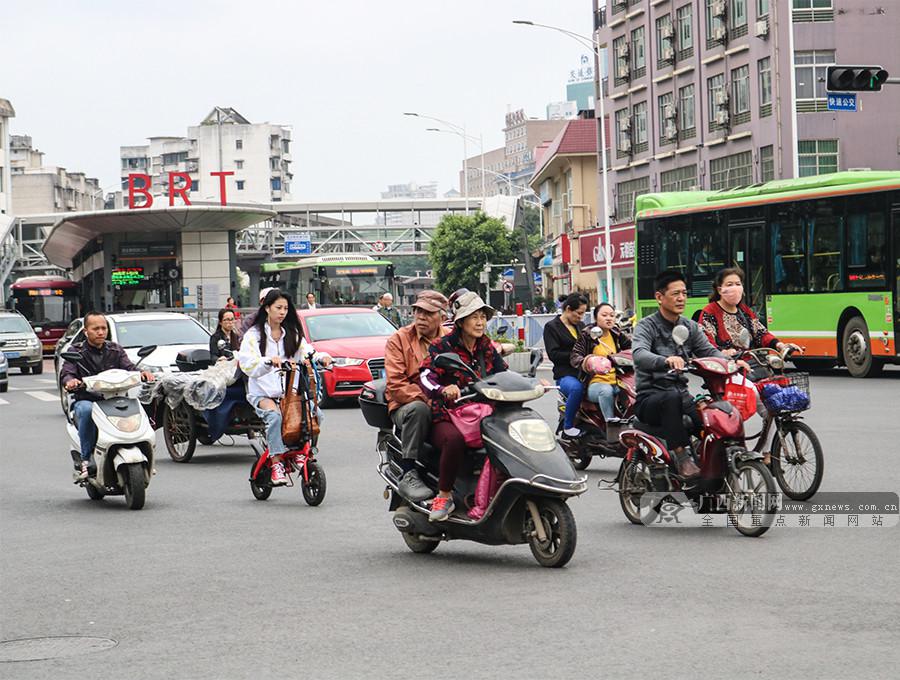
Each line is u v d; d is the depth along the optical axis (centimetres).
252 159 19212
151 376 1437
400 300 5744
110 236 7725
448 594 876
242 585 930
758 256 3222
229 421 1780
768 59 5528
